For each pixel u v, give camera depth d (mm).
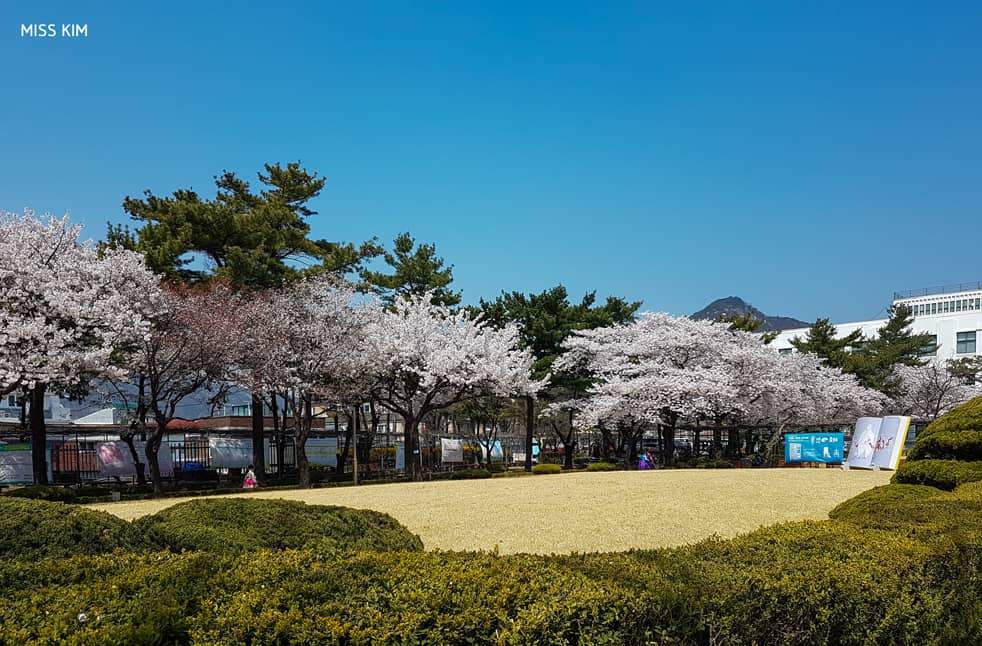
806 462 31016
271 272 29156
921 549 5465
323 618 3486
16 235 23047
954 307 57438
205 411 47125
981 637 5457
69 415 45875
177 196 29344
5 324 21766
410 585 3988
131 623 3348
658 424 37156
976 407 11414
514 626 3508
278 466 33625
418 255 38656
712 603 4043
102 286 23500
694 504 13875
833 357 43750
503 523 12164
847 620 4586
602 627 3693
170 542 5941
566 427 52281
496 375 30109
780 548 5391
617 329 38281
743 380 35750
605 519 12398
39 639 3189
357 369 29641
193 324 24766
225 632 3404
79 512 5539
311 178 33750
